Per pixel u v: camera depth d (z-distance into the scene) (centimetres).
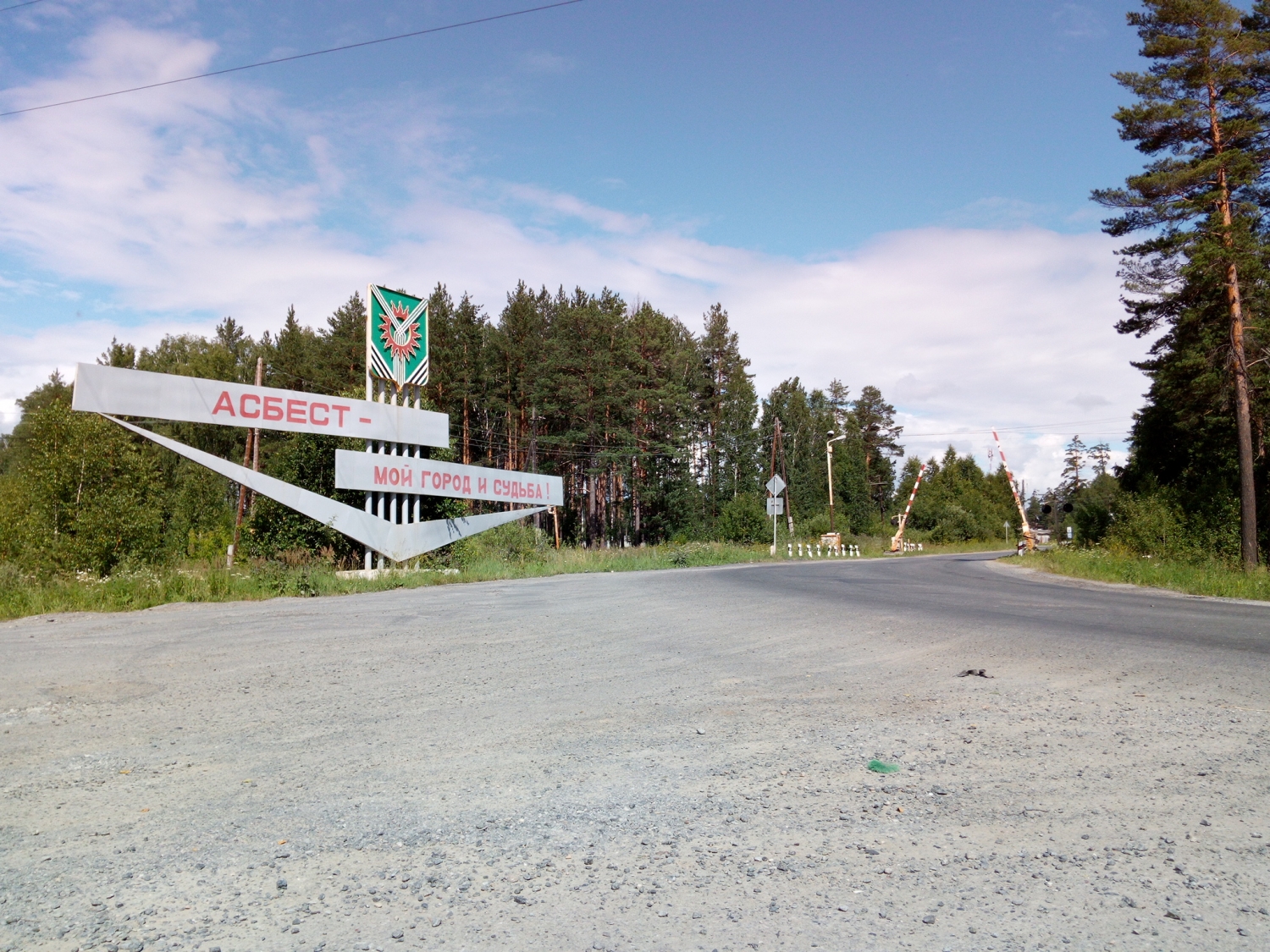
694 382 6341
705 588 1786
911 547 6950
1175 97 2456
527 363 4991
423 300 2278
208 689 657
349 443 2316
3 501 2067
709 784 421
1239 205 2417
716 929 271
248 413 1867
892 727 538
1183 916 280
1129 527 2920
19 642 907
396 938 265
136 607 1325
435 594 1653
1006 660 802
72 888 301
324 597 1573
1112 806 388
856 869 319
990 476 11525
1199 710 581
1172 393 2828
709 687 673
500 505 4953
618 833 357
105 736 511
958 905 289
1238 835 351
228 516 3738
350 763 457
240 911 284
